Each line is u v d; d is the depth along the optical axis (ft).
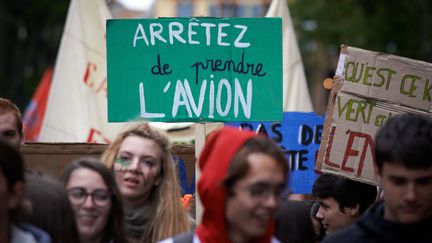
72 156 24.31
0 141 14.07
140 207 20.26
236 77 24.16
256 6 152.46
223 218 14.43
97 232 17.07
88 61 32.94
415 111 22.67
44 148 24.25
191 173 25.38
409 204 15.16
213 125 26.23
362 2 95.96
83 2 33.22
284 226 22.90
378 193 23.04
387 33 93.30
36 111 48.60
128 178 20.02
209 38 24.17
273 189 14.19
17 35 115.96
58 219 15.56
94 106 32.60
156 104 23.99
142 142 20.20
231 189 14.25
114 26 24.00
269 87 24.13
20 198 14.28
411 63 22.67
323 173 22.80
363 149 22.61
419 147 14.94
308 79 131.85
